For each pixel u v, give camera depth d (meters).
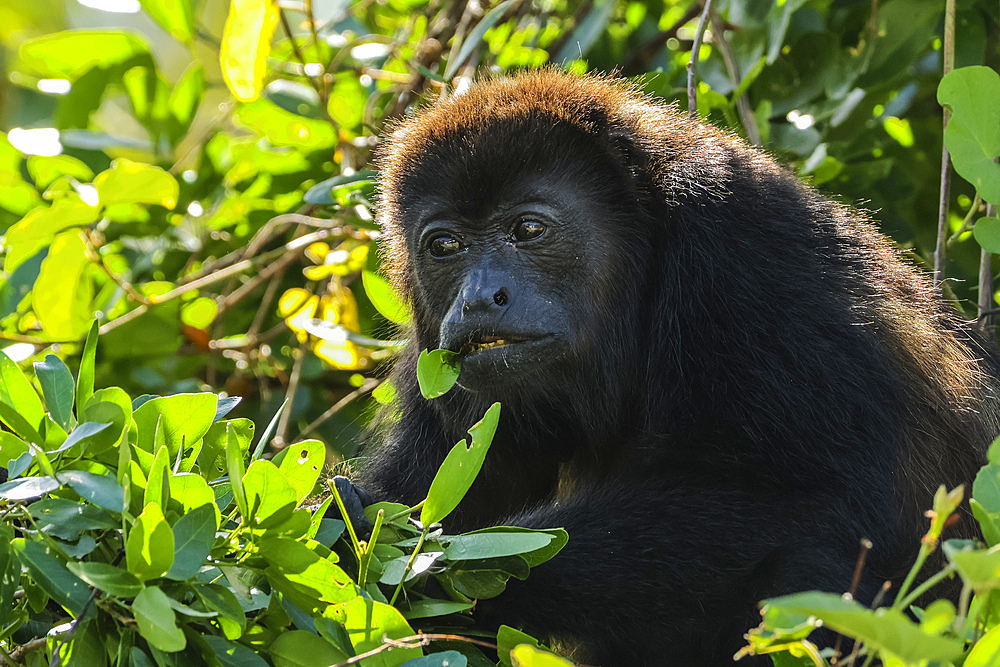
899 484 7.11
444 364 6.88
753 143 9.25
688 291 7.12
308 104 10.84
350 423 10.46
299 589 4.83
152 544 4.26
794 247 7.03
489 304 6.91
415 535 5.64
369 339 9.59
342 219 10.03
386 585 5.54
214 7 19.50
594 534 6.22
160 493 4.51
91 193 9.10
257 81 9.39
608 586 6.11
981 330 8.31
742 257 6.99
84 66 11.23
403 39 11.34
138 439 5.15
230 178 10.98
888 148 10.08
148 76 11.23
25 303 10.45
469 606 5.40
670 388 7.14
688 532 6.23
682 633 6.32
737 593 6.25
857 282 7.18
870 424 6.60
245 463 5.70
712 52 10.07
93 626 4.59
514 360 6.87
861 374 6.70
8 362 5.18
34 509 4.67
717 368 6.90
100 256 9.97
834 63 9.74
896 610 3.53
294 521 4.76
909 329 7.39
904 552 7.31
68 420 5.21
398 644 4.58
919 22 9.59
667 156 7.54
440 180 7.49
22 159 10.81
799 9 9.91
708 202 7.19
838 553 6.29
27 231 9.05
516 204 7.32
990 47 9.98
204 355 10.70
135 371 10.19
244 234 11.01
